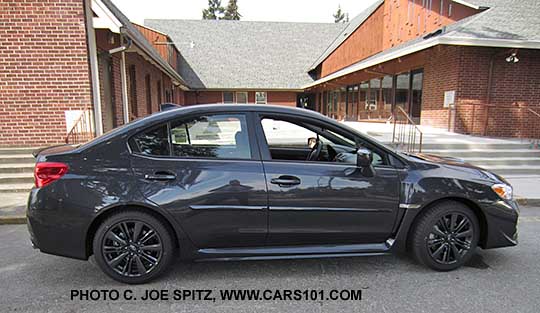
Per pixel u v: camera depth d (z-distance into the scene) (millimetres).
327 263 3600
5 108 7082
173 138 3189
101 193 2996
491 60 10320
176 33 30578
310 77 29344
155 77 15133
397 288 3088
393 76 15258
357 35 20672
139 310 2744
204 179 3084
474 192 3350
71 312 2713
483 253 3840
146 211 3086
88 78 7207
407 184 3305
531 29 10180
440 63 11406
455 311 2734
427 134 10266
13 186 6328
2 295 2963
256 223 3160
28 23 6941
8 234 4492
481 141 8836
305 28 32781
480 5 11688
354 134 3387
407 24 15680
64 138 7270
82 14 7039
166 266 3160
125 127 3176
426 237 3355
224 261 3504
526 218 5160
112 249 3082
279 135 4066
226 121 3270
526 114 10539
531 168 7781
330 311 2738
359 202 3244
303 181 3172
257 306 2809
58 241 3033
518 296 2953
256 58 29969
